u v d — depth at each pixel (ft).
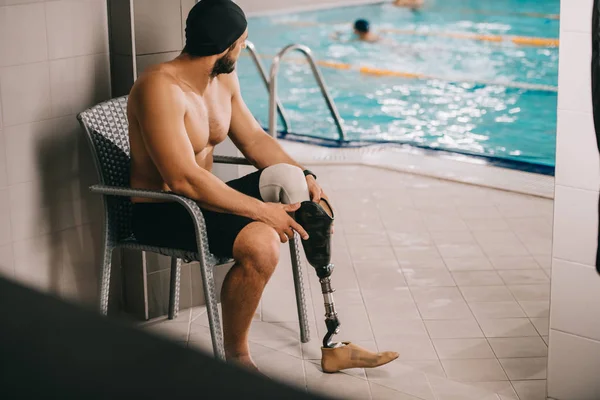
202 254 8.67
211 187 8.76
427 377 9.89
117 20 10.42
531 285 12.87
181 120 8.82
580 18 7.76
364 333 11.19
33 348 1.12
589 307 8.45
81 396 1.07
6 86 9.69
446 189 17.44
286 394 1.08
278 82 29.71
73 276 10.94
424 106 26.27
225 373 1.11
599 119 7.86
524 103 26.14
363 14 39.60
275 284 12.92
